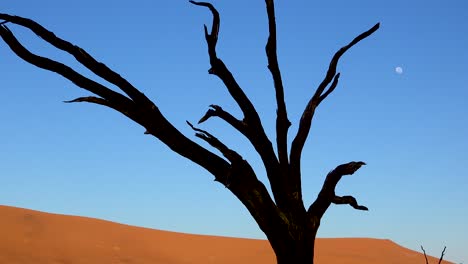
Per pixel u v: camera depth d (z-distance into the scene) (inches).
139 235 2701.8
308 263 246.1
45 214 2576.3
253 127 246.2
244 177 238.2
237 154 239.0
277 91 252.1
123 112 226.5
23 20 212.4
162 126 229.3
